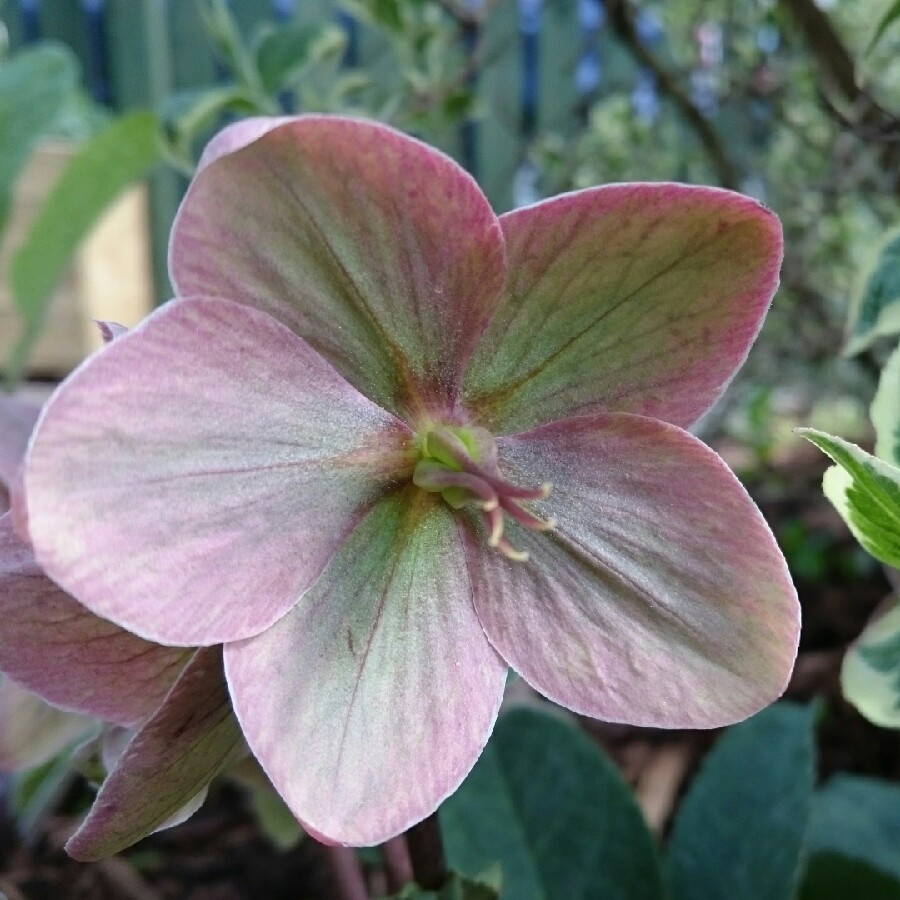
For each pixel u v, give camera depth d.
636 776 0.27
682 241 0.10
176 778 0.09
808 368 0.39
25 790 0.20
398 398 0.10
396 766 0.10
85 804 0.26
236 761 0.11
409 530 0.10
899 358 0.14
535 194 0.38
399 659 0.10
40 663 0.10
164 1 0.50
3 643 0.10
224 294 0.09
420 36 0.30
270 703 0.09
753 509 0.10
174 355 0.08
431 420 0.10
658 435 0.10
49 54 0.27
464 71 0.29
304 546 0.10
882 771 0.28
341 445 0.10
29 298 0.27
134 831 0.09
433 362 0.10
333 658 0.10
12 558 0.10
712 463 0.10
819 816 0.22
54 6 0.52
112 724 0.12
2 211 0.26
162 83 0.50
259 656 0.09
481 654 0.11
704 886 0.17
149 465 0.08
